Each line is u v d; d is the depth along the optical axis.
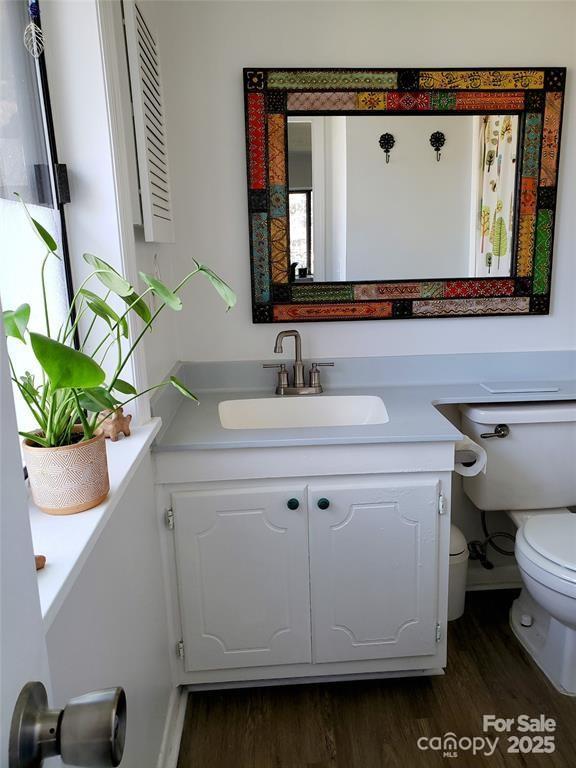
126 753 1.15
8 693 0.40
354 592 1.62
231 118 1.84
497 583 2.19
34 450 0.91
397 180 1.88
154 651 1.44
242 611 1.62
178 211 1.90
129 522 1.25
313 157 1.86
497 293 1.99
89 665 0.95
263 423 1.90
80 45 1.22
